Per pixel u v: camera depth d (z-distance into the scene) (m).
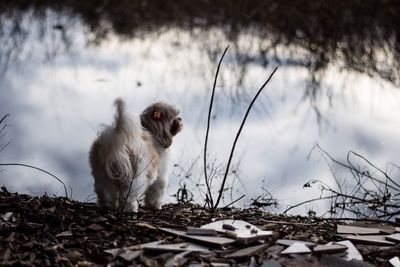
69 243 7.30
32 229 7.61
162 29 26.94
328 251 7.29
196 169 12.21
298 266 6.92
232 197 11.23
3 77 19.80
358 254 7.39
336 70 21.86
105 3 28.55
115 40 25.44
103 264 6.91
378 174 12.56
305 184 11.78
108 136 8.33
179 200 10.92
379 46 23.78
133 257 6.93
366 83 20.61
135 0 28.42
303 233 8.14
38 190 10.98
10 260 6.86
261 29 26.11
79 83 19.41
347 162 13.31
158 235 7.68
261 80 20.45
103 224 7.91
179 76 20.61
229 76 20.77
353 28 24.67
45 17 27.92
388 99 19.09
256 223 8.53
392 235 8.08
